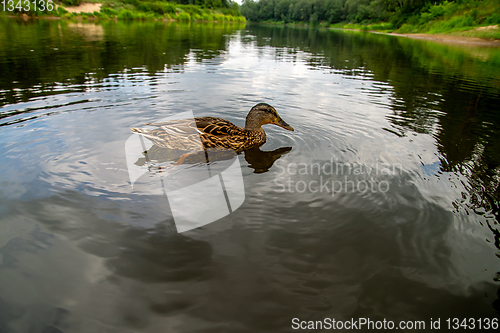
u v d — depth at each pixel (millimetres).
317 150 5301
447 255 2975
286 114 7219
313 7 111938
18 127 5680
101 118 6352
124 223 3227
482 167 4832
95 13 47312
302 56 18734
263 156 5074
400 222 3416
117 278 2592
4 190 3725
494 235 3264
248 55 17844
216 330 2213
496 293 2594
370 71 14000
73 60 12367
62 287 2492
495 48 26281
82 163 4496
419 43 30766
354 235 3197
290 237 3135
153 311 2330
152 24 44688
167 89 8906
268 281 2619
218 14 89938
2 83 8578
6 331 2133
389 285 2633
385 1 70062
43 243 2924
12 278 2545
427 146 5594
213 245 2982
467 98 9430
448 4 46750
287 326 2260
